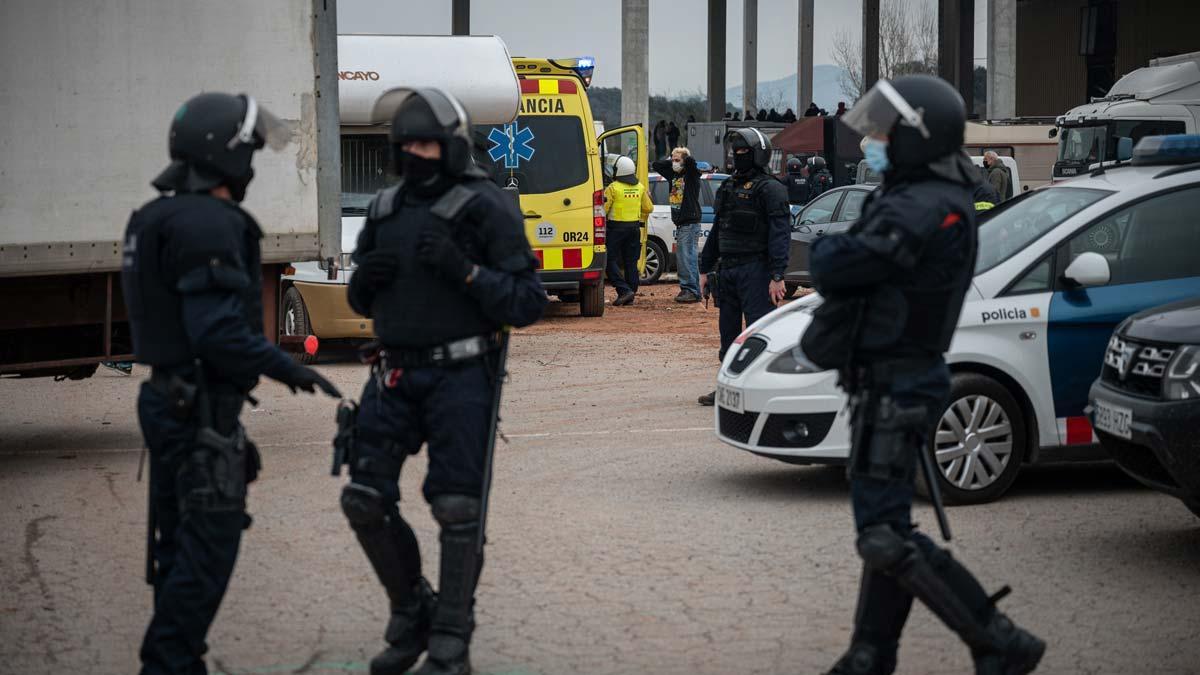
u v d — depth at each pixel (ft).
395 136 24.26
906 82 22.48
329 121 49.49
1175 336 32.14
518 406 59.82
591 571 32.37
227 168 22.40
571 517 37.96
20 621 28.84
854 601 29.89
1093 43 296.10
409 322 24.20
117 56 45.73
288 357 22.52
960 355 38.75
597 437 51.49
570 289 100.27
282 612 29.35
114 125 45.78
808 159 186.70
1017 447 39.50
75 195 45.29
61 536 36.24
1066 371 39.60
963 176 22.52
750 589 30.83
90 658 26.50
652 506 39.32
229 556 22.31
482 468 24.34
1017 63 331.36
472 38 85.66
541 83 96.78
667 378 68.90
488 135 95.91
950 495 39.04
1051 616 28.94
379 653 26.45
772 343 40.06
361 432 24.61
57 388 67.51
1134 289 40.09
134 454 48.80
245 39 47.80
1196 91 157.48
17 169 44.37
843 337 22.41
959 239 22.30
